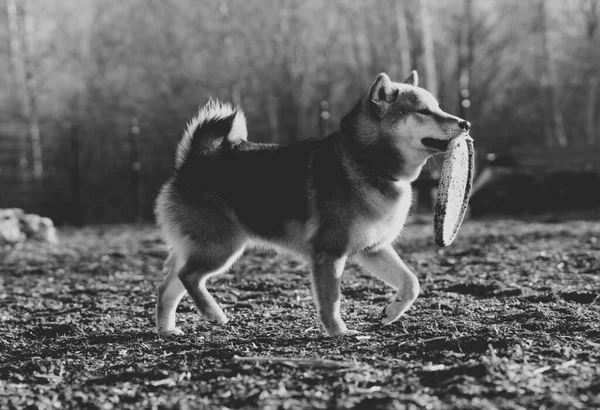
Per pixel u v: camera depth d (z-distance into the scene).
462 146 5.50
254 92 28.59
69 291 8.41
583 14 31.78
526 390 3.78
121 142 27.09
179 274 5.88
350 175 5.44
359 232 5.42
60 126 27.39
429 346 4.80
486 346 4.72
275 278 8.49
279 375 4.20
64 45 32.41
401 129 5.48
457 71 30.70
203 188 5.86
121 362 4.87
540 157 19.62
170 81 28.67
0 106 28.30
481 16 31.42
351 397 3.78
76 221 19.30
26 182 24.73
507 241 11.31
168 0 30.30
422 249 10.84
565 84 30.59
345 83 31.23
